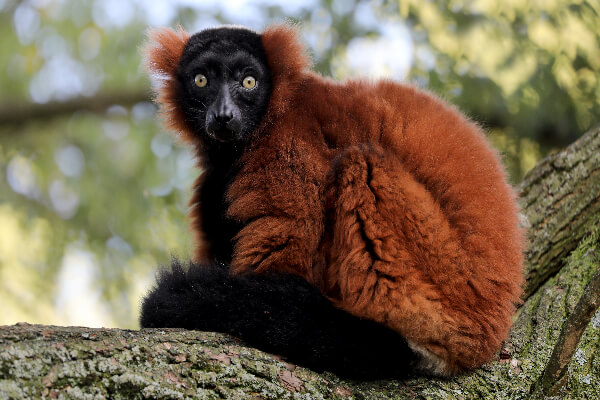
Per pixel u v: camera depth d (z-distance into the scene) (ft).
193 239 33.42
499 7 50.85
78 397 17.92
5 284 51.29
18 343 18.47
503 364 24.82
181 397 19.19
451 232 24.84
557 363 21.31
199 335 21.76
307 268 25.66
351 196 25.23
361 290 24.62
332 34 51.93
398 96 28.30
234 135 29.94
